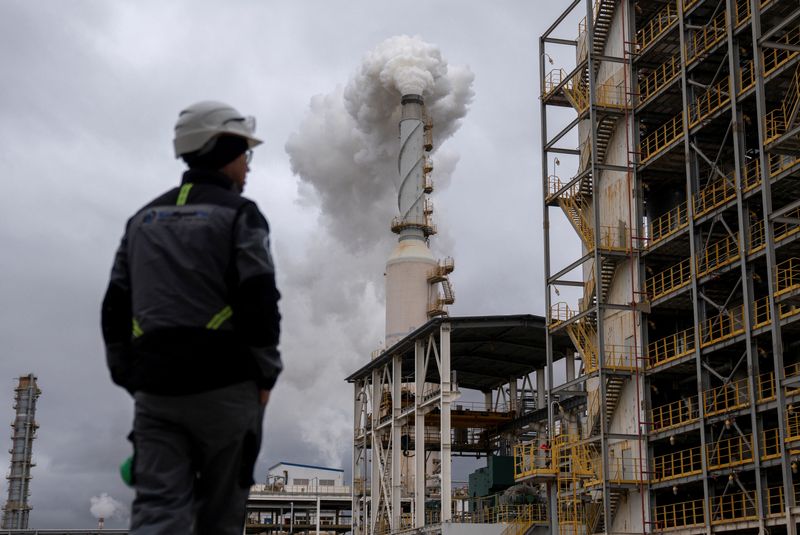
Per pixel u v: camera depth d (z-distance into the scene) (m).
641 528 62.19
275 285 5.31
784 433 50.66
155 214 5.38
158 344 5.16
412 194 112.62
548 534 72.69
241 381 5.27
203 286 5.22
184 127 5.70
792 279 58.84
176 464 5.29
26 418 132.75
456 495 102.69
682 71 62.47
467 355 92.75
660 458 64.94
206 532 5.64
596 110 68.50
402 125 115.38
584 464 66.19
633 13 69.38
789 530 49.38
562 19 74.12
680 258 67.19
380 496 95.06
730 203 57.81
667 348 67.50
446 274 107.81
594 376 65.12
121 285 5.46
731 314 57.56
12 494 129.50
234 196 5.43
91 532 102.12
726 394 56.44
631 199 67.38
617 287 68.06
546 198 72.50
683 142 62.62
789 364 58.78
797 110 53.09
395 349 91.38
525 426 90.88
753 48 57.28
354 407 105.44
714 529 54.88
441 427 80.69
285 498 129.12
